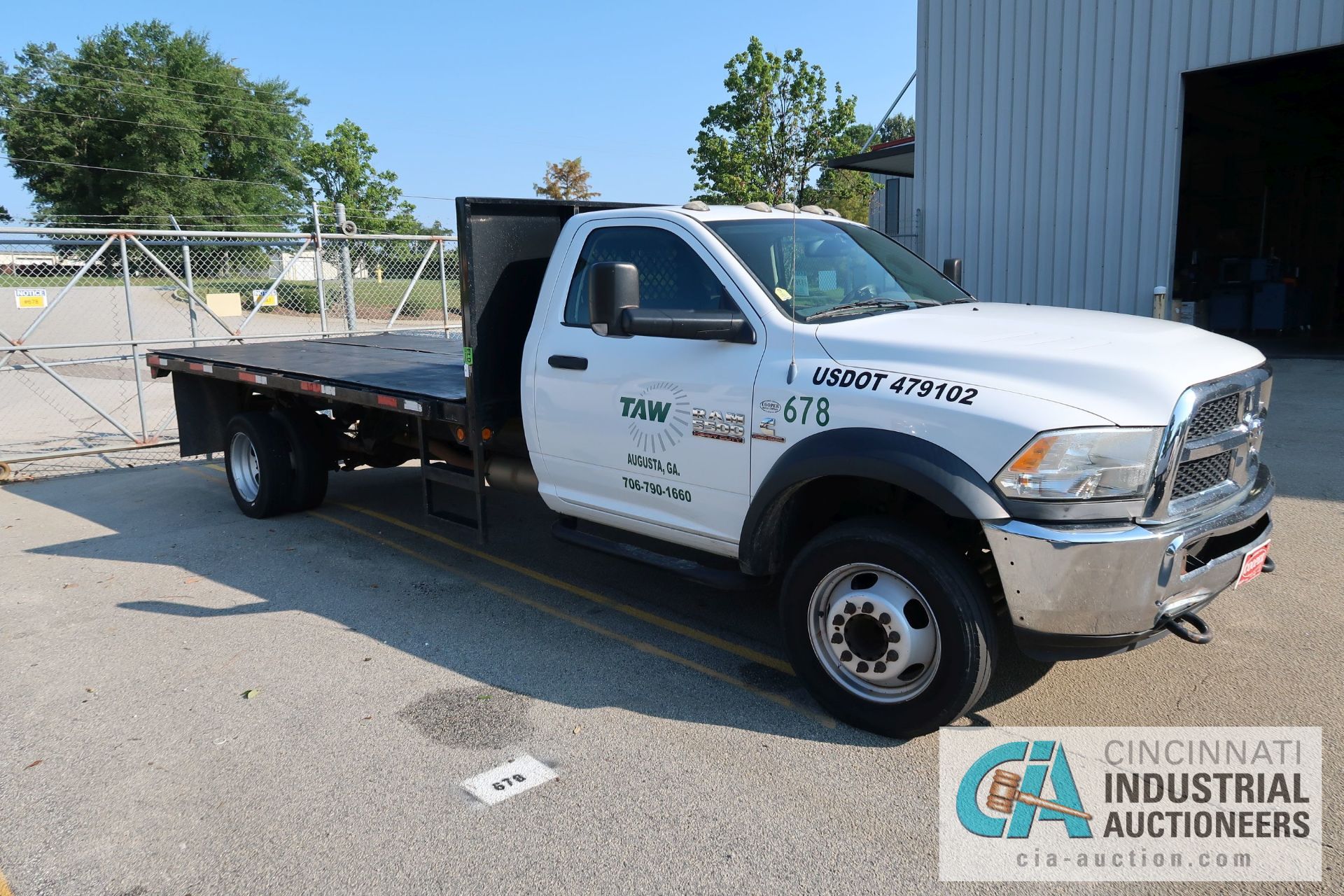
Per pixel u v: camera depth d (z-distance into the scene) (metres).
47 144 59.09
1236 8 12.53
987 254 15.38
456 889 2.95
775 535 4.14
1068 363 3.43
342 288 13.77
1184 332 4.00
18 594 5.87
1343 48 11.85
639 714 4.10
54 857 3.17
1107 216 14.05
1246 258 19.56
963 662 3.51
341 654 4.82
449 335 12.28
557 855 3.11
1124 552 3.25
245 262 12.22
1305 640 4.57
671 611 5.38
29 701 4.36
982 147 15.18
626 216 4.72
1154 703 4.03
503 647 4.88
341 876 3.03
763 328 4.09
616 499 4.80
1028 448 3.30
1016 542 3.32
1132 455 3.26
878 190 34.22
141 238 12.89
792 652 4.07
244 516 7.68
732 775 3.58
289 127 68.69
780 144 29.92
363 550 6.64
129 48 62.81
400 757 3.77
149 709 4.24
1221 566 3.58
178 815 3.40
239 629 5.20
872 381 3.70
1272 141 20.70
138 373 10.54
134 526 7.45
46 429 11.91
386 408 5.94
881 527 3.69
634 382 4.53
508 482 5.58
